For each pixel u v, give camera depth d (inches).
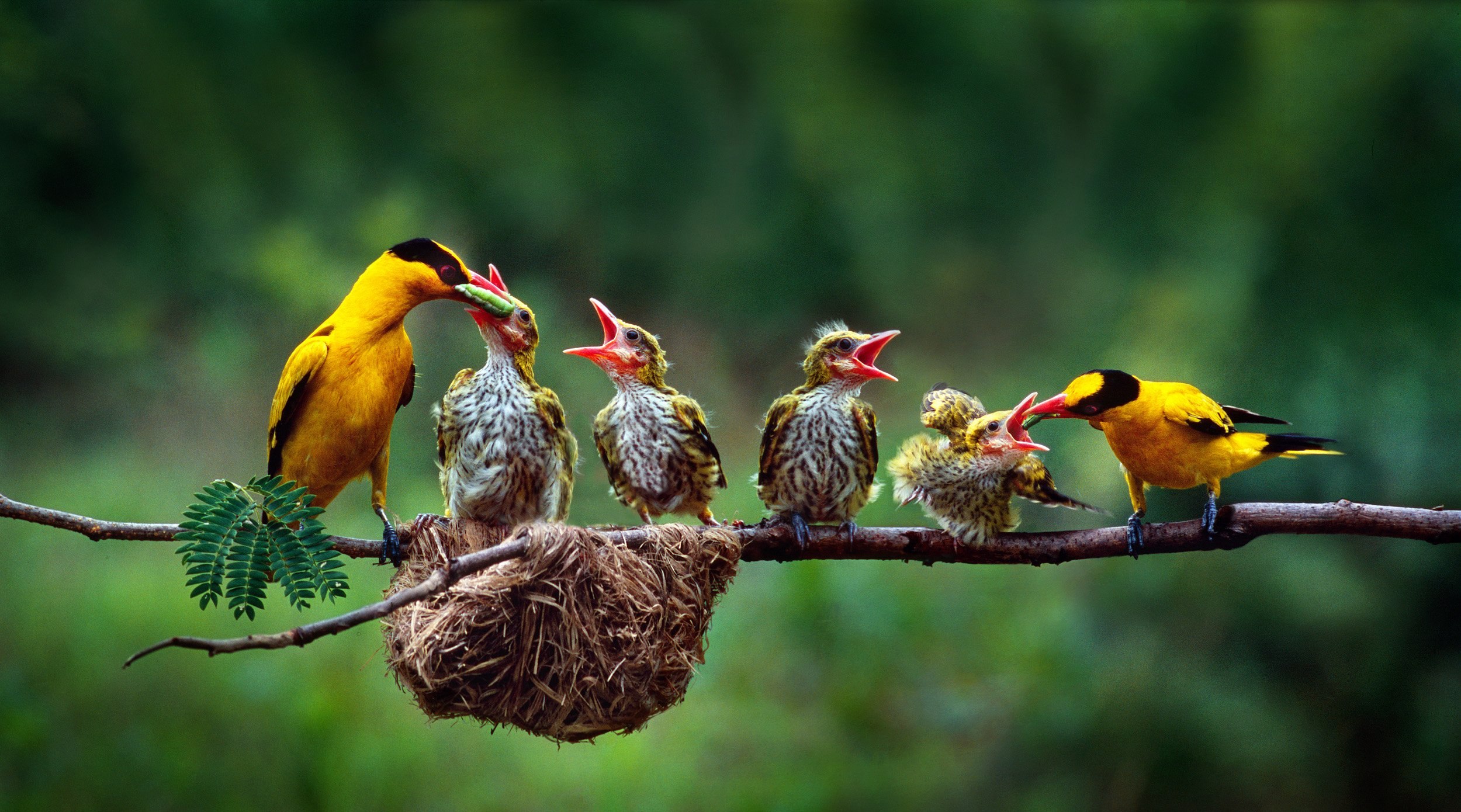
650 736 534.3
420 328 728.3
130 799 466.0
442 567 249.0
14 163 776.3
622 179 860.6
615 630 255.9
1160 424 298.7
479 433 301.3
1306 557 440.1
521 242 852.6
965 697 562.6
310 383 297.6
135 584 605.0
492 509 305.4
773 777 520.4
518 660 254.4
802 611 601.9
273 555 234.5
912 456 308.8
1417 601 424.5
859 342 316.2
